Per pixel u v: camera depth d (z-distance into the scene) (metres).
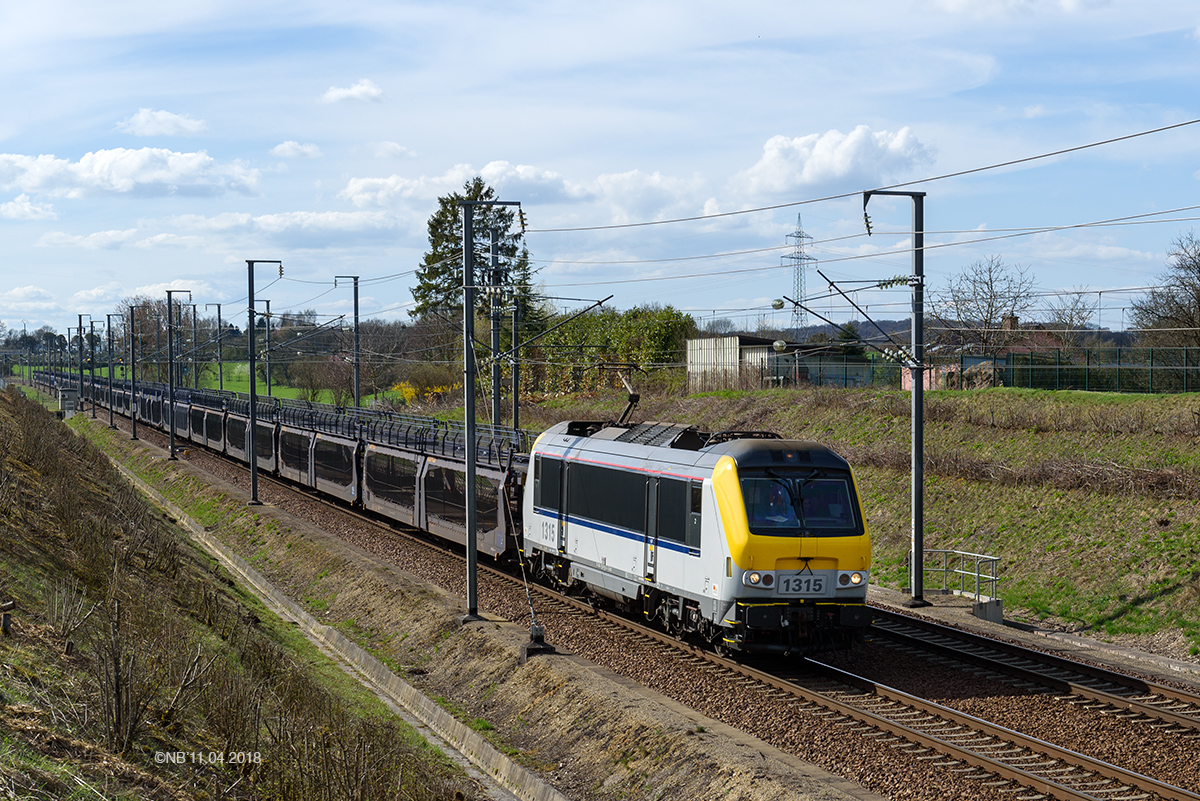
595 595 20.23
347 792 9.58
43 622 12.47
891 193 19.66
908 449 29.59
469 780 11.97
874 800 9.64
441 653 17.06
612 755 11.69
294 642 18.78
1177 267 37.72
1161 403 27.78
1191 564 19.20
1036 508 23.75
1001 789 10.13
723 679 14.35
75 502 19.88
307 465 40.22
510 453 24.27
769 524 14.44
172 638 12.71
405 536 29.66
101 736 9.62
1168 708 12.98
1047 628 19.06
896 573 23.83
